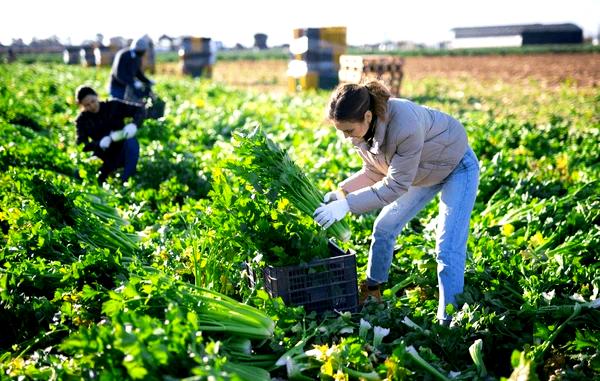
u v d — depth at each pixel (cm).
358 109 361
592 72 2912
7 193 519
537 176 732
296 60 2191
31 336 398
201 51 3077
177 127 1138
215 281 426
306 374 357
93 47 3884
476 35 10850
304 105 1544
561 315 401
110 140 762
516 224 598
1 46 6550
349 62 1828
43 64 3891
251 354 366
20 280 408
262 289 414
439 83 2469
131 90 1030
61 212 493
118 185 741
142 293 348
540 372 371
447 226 414
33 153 733
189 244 454
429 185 430
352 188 446
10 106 1150
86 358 294
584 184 646
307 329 387
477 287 447
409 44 9106
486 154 911
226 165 412
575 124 1258
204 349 302
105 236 496
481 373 354
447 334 380
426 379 346
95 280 401
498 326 392
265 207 423
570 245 508
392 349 378
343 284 420
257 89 2359
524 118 1419
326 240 424
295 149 905
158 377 284
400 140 378
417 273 483
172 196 707
